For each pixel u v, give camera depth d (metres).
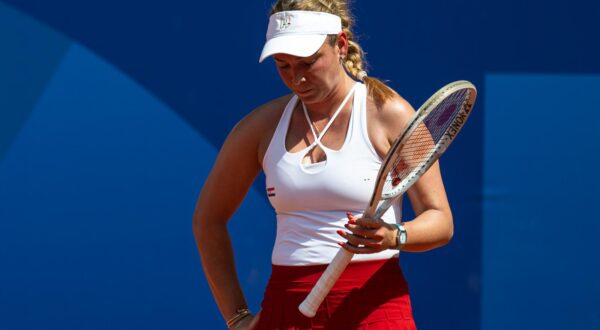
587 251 14.98
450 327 14.93
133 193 14.81
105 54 14.84
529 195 14.98
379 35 14.98
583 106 15.02
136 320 14.80
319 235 9.09
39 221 14.68
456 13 15.02
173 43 14.93
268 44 8.88
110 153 14.80
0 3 14.76
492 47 15.02
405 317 9.14
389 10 15.01
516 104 15.01
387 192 8.81
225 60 15.01
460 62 15.02
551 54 15.04
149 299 14.80
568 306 14.97
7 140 14.69
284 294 9.27
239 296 10.35
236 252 14.94
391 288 9.11
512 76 15.02
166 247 14.86
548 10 15.05
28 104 14.73
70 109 14.80
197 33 14.98
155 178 14.87
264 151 9.67
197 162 14.94
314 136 9.19
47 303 14.66
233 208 10.37
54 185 14.71
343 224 9.05
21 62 14.76
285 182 9.17
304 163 9.18
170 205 14.88
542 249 14.98
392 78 14.98
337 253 8.62
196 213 10.40
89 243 14.75
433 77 15.02
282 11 8.93
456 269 14.95
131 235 14.81
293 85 8.93
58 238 14.71
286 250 9.31
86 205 14.75
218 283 10.36
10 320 14.60
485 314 14.95
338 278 8.88
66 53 14.81
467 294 14.95
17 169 14.68
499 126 14.98
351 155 8.96
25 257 14.65
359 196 8.98
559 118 15.03
